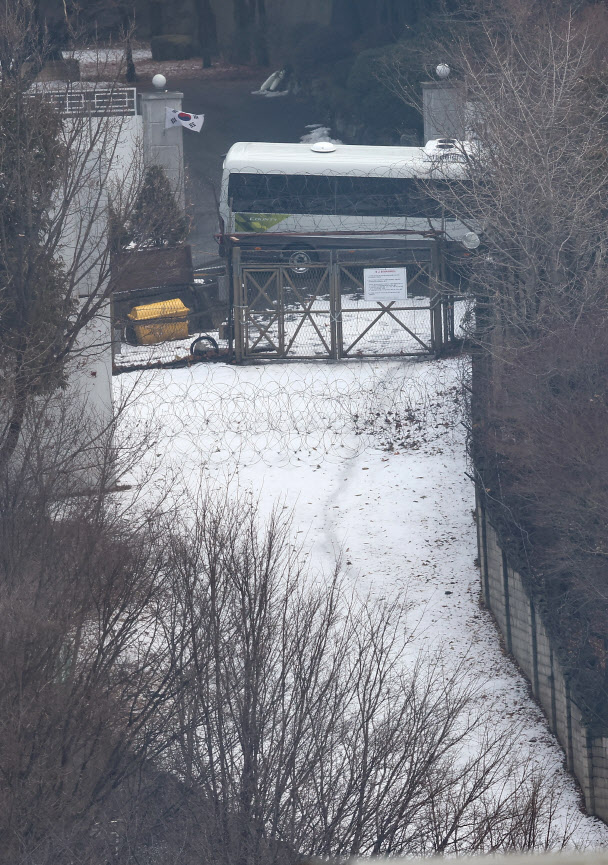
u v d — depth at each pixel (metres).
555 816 31.94
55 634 28.27
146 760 27.11
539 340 46.31
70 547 32.72
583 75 59.50
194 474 55.94
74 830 25.73
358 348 74.81
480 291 59.31
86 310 46.75
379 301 72.69
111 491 42.50
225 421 62.75
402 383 66.88
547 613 36.81
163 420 62.47
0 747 25.86
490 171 57.22
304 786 25.56
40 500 36.12
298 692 26.81
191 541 35.34
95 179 51.16
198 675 26.86
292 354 74.56
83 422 48.78
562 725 35.19
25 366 42.66
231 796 25.58
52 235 44.81
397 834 26.22
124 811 25.91
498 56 58.75
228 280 75.00
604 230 52.56
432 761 26.67
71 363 51.38
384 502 54.12
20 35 43.69
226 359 74.69
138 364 73.69
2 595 29.41
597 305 49.16
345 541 50.00
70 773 26.55
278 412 64.19
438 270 72.69
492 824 26.69
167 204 74.12
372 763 25.83
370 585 45.69
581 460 37.88
